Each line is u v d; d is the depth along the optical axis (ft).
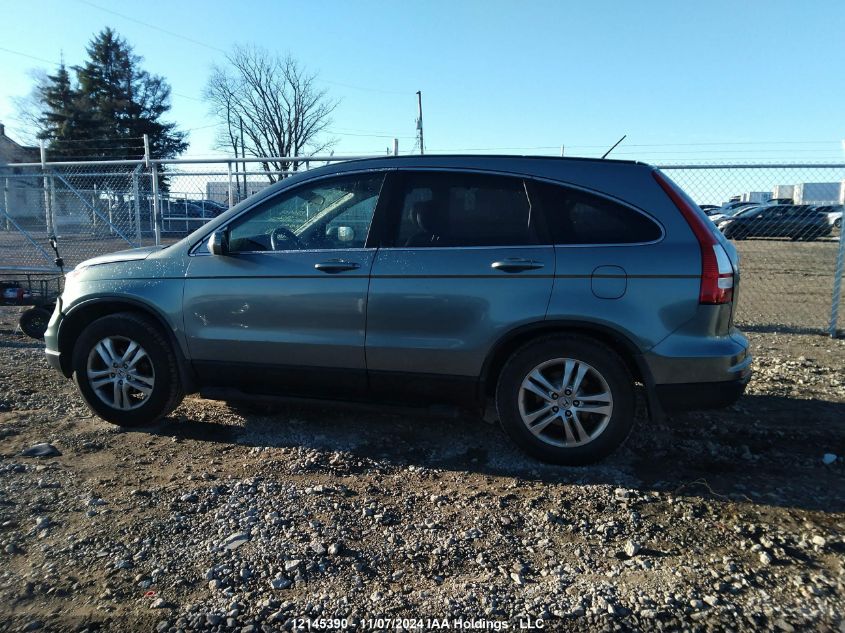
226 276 13.92
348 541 10.10
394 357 13.12
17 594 8.62
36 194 38.14
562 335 12.50
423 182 13.35
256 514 10.85
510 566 9.52
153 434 14.57
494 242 12.70
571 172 12.78
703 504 11.46
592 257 12.20
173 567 9.30
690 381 12.03
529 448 12.84
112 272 14.80
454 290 12.66
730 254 12.60
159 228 32.42
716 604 8.60
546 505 11.38
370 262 13.14
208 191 35.99
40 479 12.01
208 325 14.03
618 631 8.11
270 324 13.70
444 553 9.82
